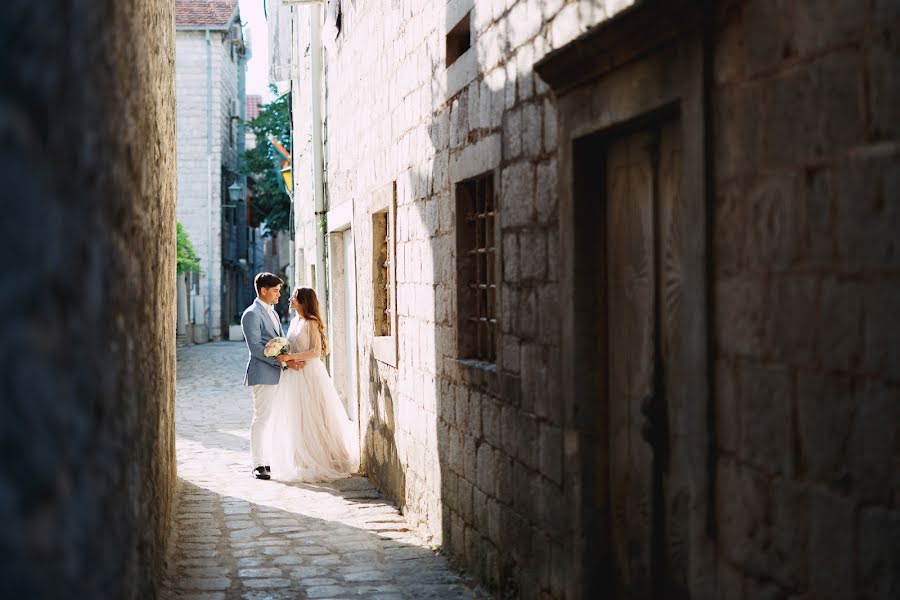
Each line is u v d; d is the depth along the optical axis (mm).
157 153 4832
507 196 5074
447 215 6293
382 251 9125
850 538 2322
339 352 12539
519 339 4945
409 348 7520
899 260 2137
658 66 3340
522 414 4914
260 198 40969
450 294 6250
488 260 5758
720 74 2963
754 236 2773
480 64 5480
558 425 4395
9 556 1212
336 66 11781
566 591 4320
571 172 4137
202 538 6957
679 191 3455
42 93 1422
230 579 5836
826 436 2424
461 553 6090
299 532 7148
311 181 15320
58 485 1434
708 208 3023
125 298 2838
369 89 9195
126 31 2859
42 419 1357
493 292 5730
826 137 2412
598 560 4137
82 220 1808
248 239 48469
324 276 13062
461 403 6047
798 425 2551
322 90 13156
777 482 2654
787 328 2602
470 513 5887
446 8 6227
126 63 2859
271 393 9477
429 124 6742
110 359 2355
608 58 3662
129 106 2977
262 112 40156
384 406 8578
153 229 4402
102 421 2129
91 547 1823
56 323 1464
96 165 2070
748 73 2799
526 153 4773
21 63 1327
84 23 1843
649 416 3607
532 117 4676
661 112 3438
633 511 3902
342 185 11273
